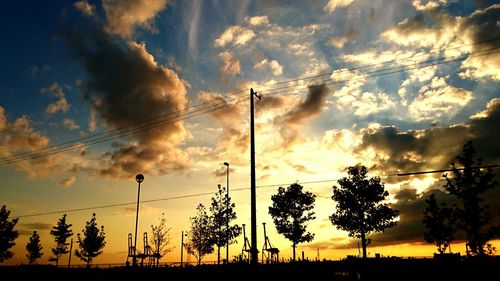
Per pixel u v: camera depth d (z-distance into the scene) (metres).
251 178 24.06
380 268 31.11
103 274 34.34
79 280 33.72
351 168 42.78
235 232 45.50
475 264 28.52
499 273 27.42
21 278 35.12
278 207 45.62
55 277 34.84
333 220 42.25
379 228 40.31
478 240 32.00
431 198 39.75
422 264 30.23
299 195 45.44
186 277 32.03
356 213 41.44
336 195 42.53
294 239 44.59
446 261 29.66
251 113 26.06
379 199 41.16
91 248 58.47
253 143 25.20
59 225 67.31
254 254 22.81
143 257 41.72
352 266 32.25
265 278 30.88
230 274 31.77
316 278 30.91
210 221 47.06
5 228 56.12
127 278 32.94
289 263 34.41
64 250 66.38
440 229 38.09
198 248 47.09
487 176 32.75
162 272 33.53
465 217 32.91
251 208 23.31
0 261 55.44
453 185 34.19
